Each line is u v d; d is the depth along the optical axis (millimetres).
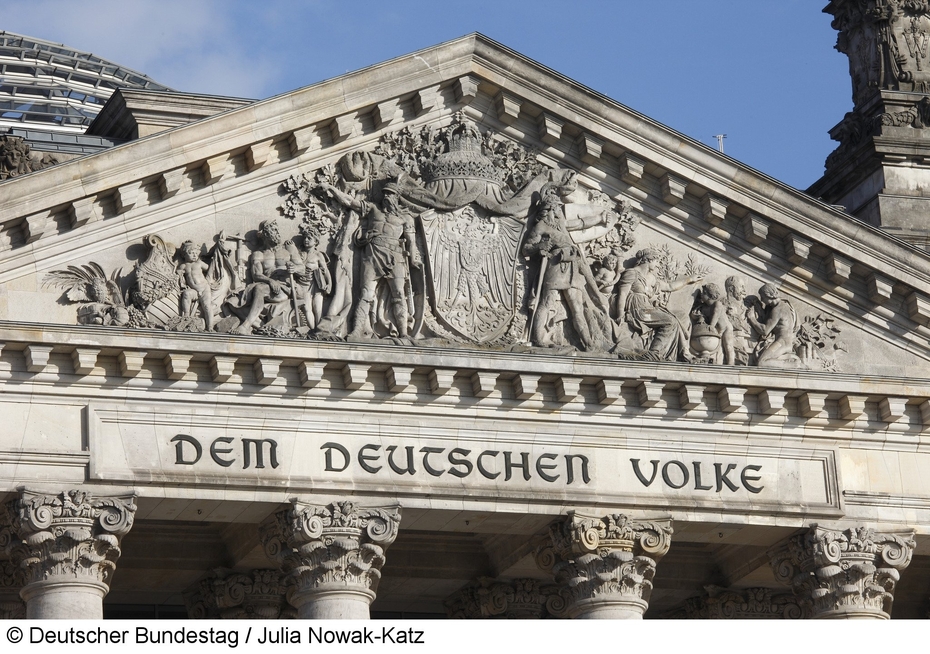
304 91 50219
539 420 51000
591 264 52875
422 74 51625
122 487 47094
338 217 51031
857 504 53375
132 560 53469
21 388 46938
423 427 50000
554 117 52625
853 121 62562
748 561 56031
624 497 51031
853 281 54750
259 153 50188
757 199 53562
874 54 62688
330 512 48625
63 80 92812
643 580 51156
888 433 54250
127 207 48844
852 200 62688
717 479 52156
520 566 54688
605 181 53562
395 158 51875
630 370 51281
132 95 57625
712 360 52812
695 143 53031
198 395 48250
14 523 46438
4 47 93312
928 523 53938
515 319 51500
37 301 47719
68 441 47031
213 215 49969
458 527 51469
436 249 51312
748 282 54250
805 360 54000
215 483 47750
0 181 47062
